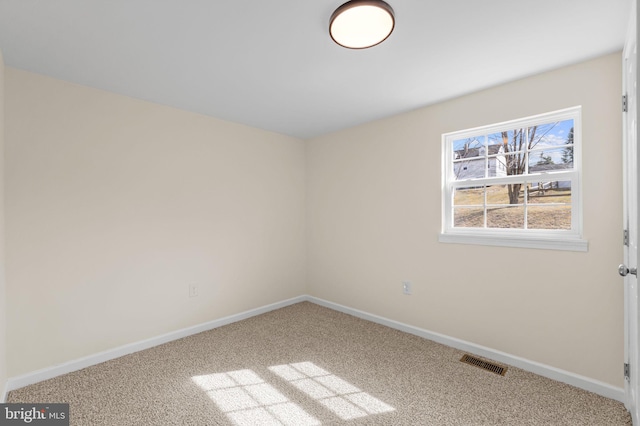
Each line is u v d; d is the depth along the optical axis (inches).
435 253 108.0
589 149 77.4
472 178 102.1
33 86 82.4
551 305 83.9
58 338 86.4
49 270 85.0
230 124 127.3
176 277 111.4
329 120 125.7
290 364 92.3
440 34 65.7
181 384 81.7
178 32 64.6
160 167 107.3
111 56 74.4
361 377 84.9
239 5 56.0
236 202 129.6
